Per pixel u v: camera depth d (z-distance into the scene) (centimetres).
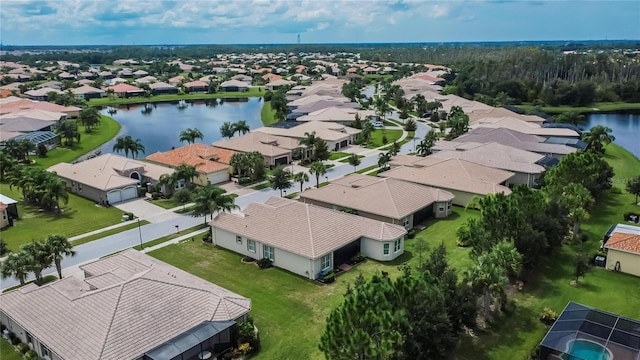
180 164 8338
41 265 4562
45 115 13550
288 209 5438
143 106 19550
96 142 12288
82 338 3269
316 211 5391
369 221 5388
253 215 5497
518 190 4981
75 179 7669
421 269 4072
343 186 6744
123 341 3244
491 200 4666
